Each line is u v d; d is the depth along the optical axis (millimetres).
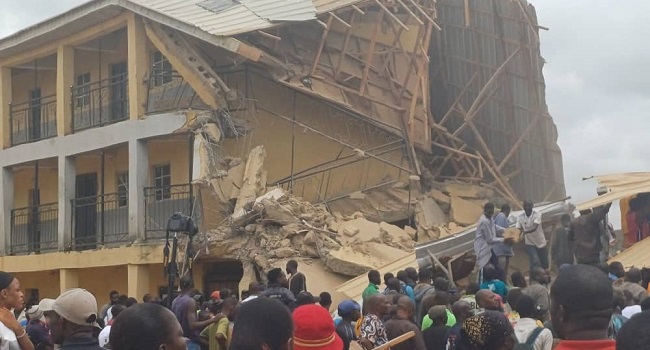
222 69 21297
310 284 16969
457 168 23578
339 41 21969
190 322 9852
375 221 21203
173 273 11656
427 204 21531
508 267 16250
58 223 24297
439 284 10469
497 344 4457
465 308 7820
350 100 21828
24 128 27578
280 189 19375
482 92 22766
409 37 22500
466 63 23688
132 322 3672
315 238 18047
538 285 9703
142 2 21312
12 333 6594
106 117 24562
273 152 21281
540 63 22656
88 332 5035
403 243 19156
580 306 3564
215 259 20219
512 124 23078
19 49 25281
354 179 22078
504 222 15414
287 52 21047
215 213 19922
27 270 24844
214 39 19344
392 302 9547
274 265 17734
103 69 25172
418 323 11156
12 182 26672
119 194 23094
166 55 20875
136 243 21375
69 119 24234
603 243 16125
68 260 23359
